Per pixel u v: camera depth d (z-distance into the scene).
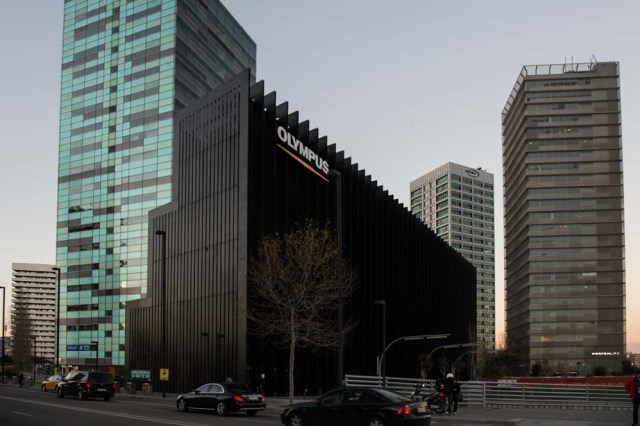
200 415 26.31
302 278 39.56
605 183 138.75
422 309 86.06
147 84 108.88
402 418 17.62
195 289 52.19
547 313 136.62
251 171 47.12
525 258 143.50
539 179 140.50
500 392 33.34
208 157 52.38
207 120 53.22
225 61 125.62
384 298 68.88
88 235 111.88
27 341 117.62
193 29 113.56
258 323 44.88
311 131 56.09
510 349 157.62
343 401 18.70
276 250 41.47
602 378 72.94
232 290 46.59
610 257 136.75
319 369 51.28
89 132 114.75
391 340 69.81
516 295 155.25
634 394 21.30
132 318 63.66
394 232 75.25
